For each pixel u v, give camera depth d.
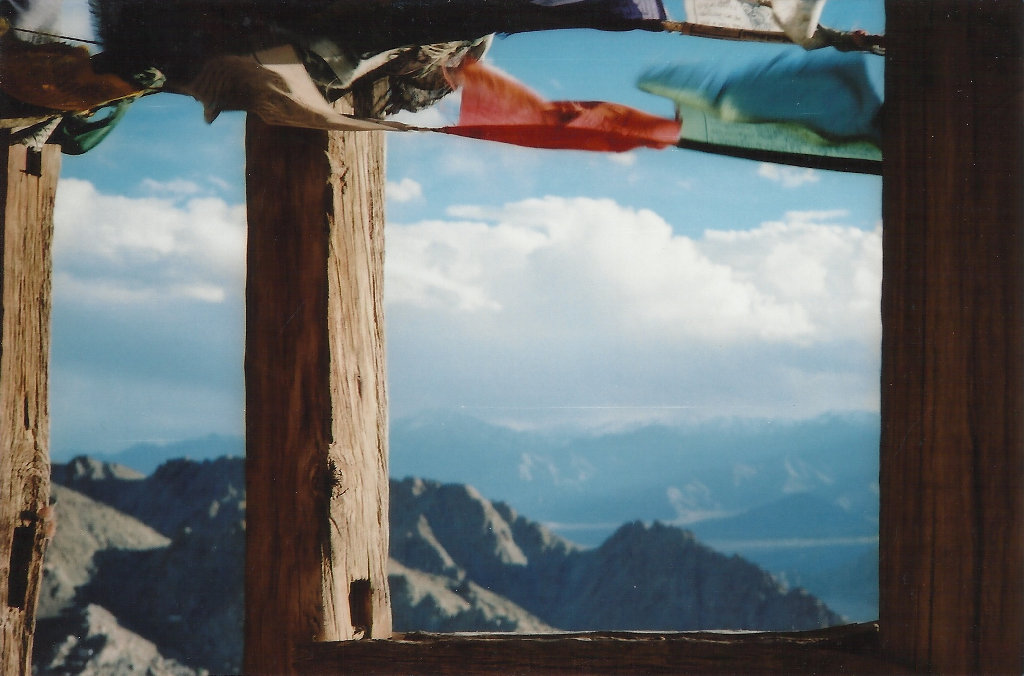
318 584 2.51
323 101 2.32
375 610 2.64
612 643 2.29
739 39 2.47
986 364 2.02
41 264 3.28
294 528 2.54
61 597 24.20
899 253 2.10
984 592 2.00
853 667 2.10
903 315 2.09
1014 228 2.03
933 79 2.07
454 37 2.24
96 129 3.25
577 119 2.74
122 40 2.33
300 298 2.58
